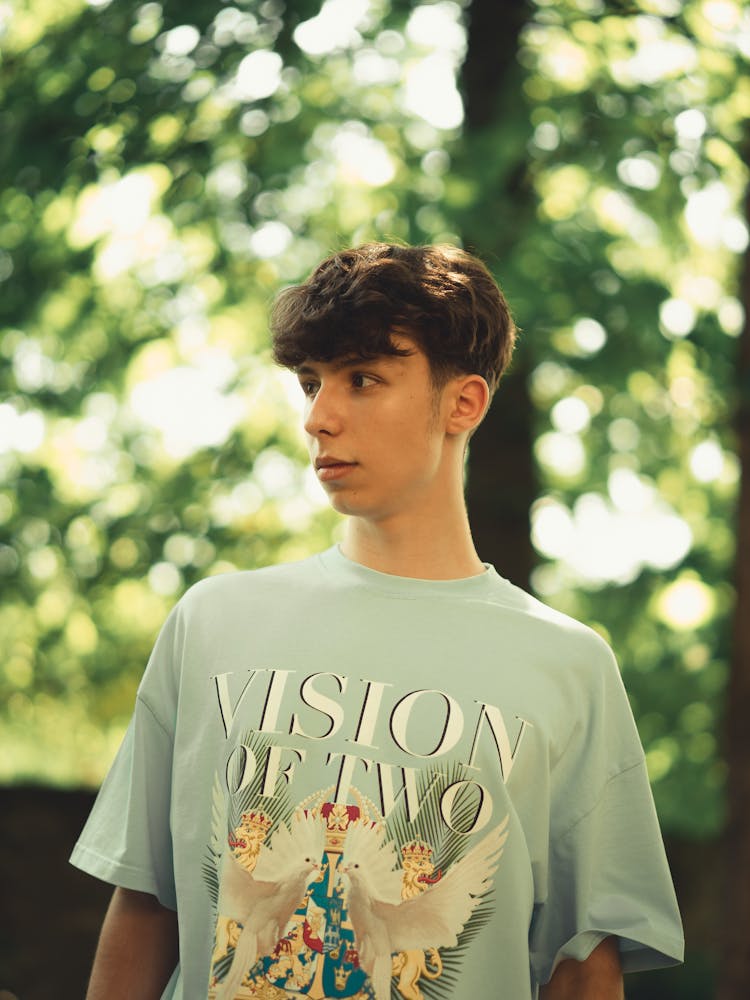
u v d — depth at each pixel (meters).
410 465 1.54
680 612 5.97
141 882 1.56
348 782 1.46
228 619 1.60
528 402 4.68
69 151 4.68
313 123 4.82
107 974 1.58
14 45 5.04
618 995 1.56
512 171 4.29
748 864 4.02
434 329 1.53
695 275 5.39
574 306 4.67
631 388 5.42
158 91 4.64
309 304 1.53
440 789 1.47
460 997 1.43
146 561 5.41
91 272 5.15
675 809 5.75
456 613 1.58
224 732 1.52
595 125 4.59
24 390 5.41
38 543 5.48
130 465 5.72
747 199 4.29
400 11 4.73
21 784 6.21
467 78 4.52
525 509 4.67
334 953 1.41
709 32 4.81
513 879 1.47
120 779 1.64
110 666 5.95
